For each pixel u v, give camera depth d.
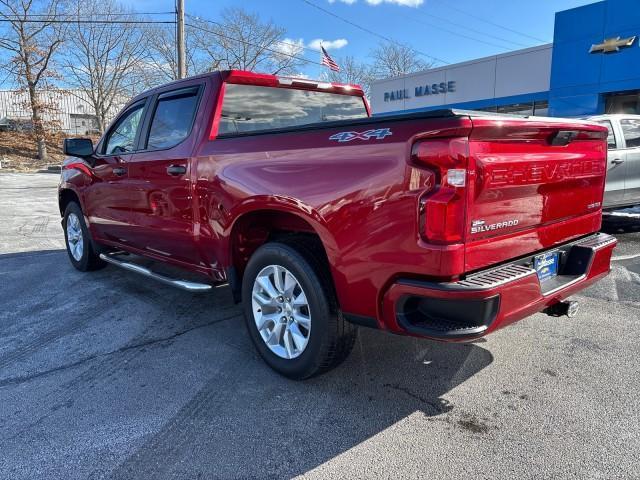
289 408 2.85
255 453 2.45
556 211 2.97
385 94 28.16
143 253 4.68
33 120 33.75
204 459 2.41
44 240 8.05
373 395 2.98
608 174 7.39
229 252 3.44
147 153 4.16
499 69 22.16
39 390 3.12
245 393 3.03
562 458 2.37
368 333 3.89
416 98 26.31
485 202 2.40
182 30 20.94
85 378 3.27
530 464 2.33
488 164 2.36
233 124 3.75
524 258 2.81
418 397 2.95
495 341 3.72
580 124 3.00
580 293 4.80
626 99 16.34
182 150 3.76
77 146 4.97
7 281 5.59
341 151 2.65
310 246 3.00
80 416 2.81
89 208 5.25
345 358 3.05
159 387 3.13
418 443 2.51
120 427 2.69
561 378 3.14
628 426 2.61
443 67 24.72
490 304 2.34
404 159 2.36
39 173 28.27
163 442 2.55
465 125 2.20
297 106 4.22
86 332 4.06
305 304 2.96
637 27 15.45
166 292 5.06
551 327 3.97
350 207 2.59
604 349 3.55
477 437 2.55
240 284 3.59
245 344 3.76
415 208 2.32
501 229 2.53
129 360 3.52
